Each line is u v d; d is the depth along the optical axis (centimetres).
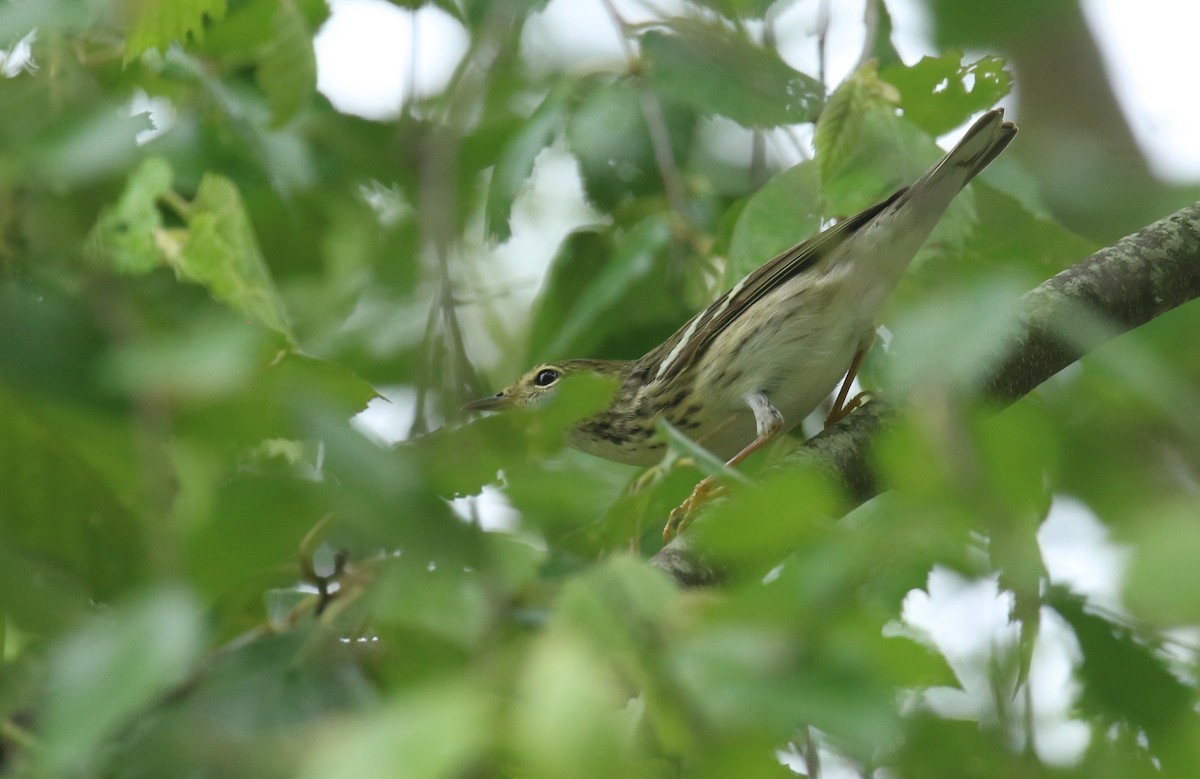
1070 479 1259
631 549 818
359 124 1678
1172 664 841
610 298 1297
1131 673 842
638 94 1459
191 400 617
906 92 1242
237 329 588
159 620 546
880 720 477
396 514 547
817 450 1039
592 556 872
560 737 468
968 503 556
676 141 1525
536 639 516
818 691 484
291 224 1541
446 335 1495
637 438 1431
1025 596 810
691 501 1132
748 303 1340
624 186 1523
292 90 1158
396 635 691
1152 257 1103
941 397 556
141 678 530
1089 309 1060
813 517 563
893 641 525
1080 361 1212
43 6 1038
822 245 1284
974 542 612
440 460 654
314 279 1606
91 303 661
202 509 707
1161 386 740
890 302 1293
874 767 841
